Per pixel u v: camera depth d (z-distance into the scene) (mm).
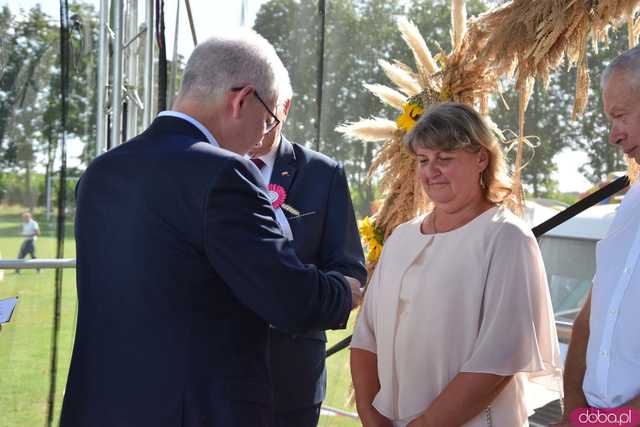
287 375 2057
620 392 1597
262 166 2117
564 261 3236
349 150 3432
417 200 2402
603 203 3330
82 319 1576
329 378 3428
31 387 3439
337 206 2129
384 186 2502
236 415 1466
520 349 1765
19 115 3225
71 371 1579
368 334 2062
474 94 2395
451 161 1881
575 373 1810
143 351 1458
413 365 1867
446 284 1848
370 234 2518
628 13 1943
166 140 1546
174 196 1466
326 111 3453
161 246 1461
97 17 3381
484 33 2270
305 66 3480
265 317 1477
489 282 1808
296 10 3498
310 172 2148
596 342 1671
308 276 1526
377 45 3412
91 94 3377
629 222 1678
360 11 3436
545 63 2094
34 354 3479
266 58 1603
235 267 1438
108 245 1526
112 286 1510
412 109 2396
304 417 2104
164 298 1453
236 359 1505
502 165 1940
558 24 1970
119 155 1574
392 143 2477
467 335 1821
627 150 1619
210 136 1575
